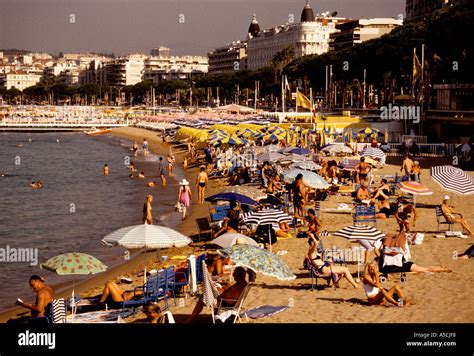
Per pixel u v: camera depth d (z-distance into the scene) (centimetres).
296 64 18012
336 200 3931
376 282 1884
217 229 3102
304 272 2302
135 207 4719
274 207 3362
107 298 1997
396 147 7075
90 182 6400
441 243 2652
